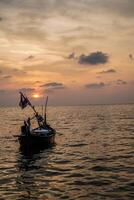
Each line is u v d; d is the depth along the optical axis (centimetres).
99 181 2519
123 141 4988
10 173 2867
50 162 3353
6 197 2142
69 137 5656
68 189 2314
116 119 11012
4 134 6322
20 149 3912
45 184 2466
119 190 2258
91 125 8538
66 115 15912
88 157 3603
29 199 2094
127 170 2891
